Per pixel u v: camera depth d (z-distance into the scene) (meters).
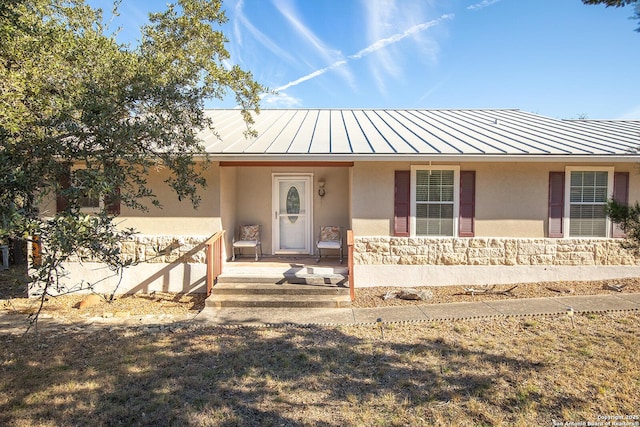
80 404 3.91
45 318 7.00
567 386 4.11
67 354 5.22
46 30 5.30
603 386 4.07
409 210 8.70
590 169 8.61
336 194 10.76
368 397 4.02
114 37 6.81
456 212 8.70
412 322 6.35
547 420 3.55
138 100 4.59
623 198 8.62
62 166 3.63
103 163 3.75
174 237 8.77
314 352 5.18
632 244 3.74
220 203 8.79
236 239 10.53
